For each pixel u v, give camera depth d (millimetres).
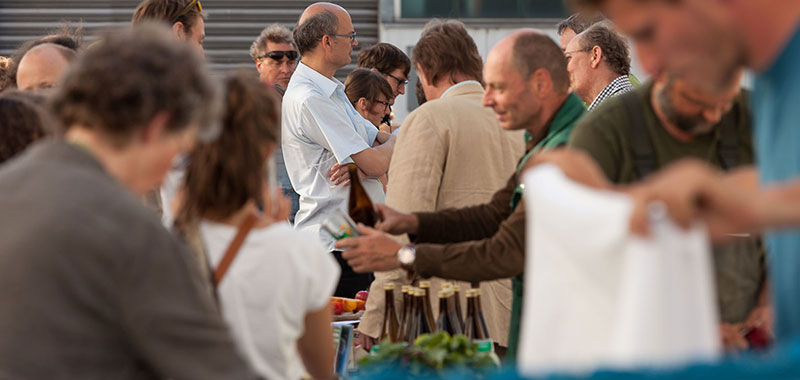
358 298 7516
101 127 3275
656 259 1924
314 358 4484
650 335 1918
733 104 4113
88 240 3111
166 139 3367
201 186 4078
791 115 2369
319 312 4359
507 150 6805
